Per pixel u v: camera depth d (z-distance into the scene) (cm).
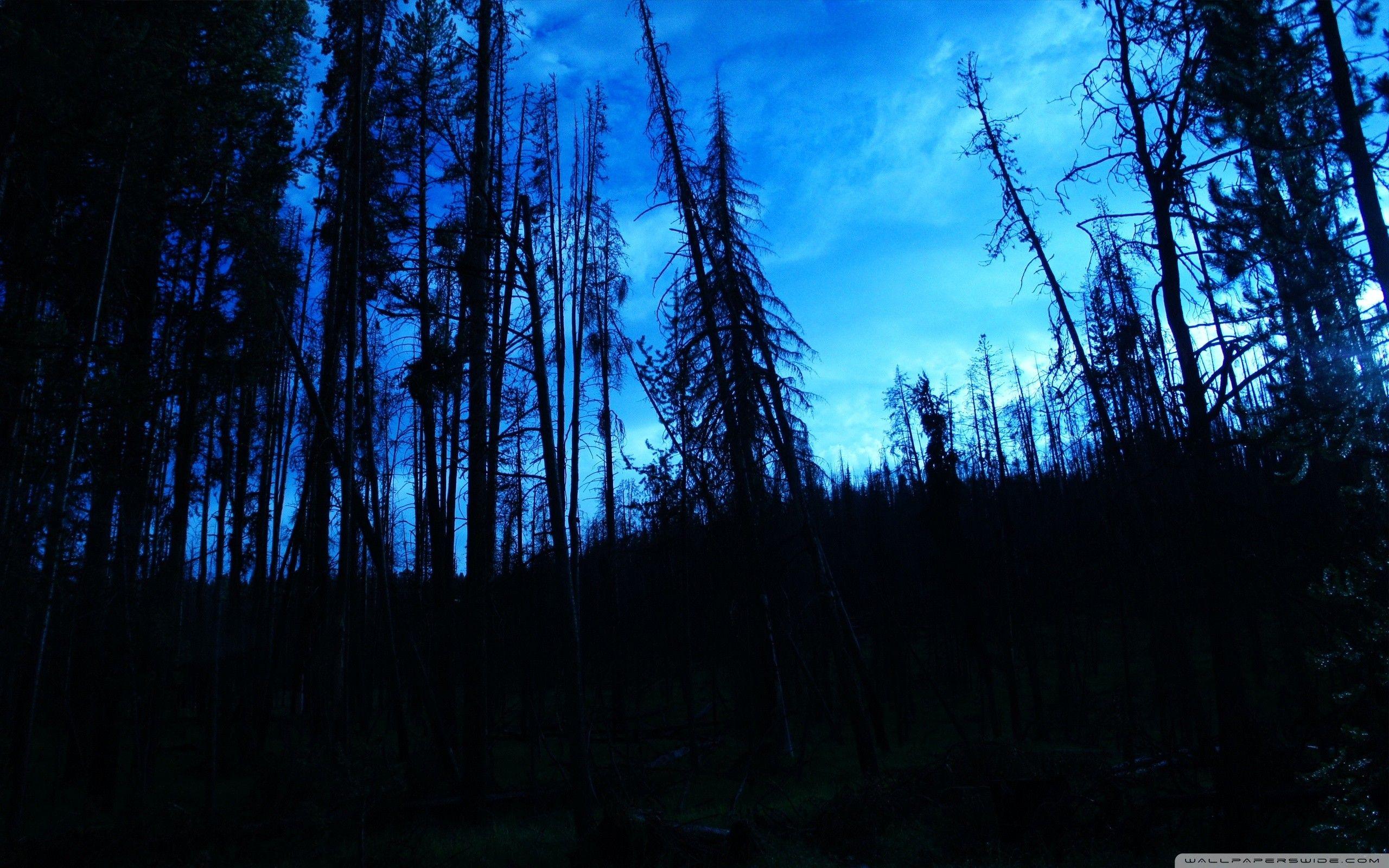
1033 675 2081
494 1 1509
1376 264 675
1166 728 1354
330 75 1531
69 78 1113
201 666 1866
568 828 1142
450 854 1008
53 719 1703
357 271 1356
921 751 1800
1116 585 1241
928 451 2217
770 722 1745
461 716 2142
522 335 1205
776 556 1662
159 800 1399
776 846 973
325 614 1694
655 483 1986
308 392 1454
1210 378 823
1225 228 780
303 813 1046
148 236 1435
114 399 1243
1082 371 1127
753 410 1667
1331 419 678
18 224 1257
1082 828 914
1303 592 774
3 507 1160
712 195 1817
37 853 970
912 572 2842
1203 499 857
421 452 2142
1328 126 712
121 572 1375
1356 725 732
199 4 1327
